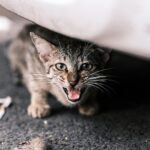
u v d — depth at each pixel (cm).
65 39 45
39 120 46
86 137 42
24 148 39
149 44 30
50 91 48
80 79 43
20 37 56
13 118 46
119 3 30
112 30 31
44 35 46
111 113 47
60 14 33
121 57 61
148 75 57
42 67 46
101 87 49
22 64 54
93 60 44
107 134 42
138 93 53
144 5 29
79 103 47
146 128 43
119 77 56
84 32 32
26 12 37
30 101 51
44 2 33
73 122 45
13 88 55
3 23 74
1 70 61
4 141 41
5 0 38
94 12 30
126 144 40
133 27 30
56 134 42
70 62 43
